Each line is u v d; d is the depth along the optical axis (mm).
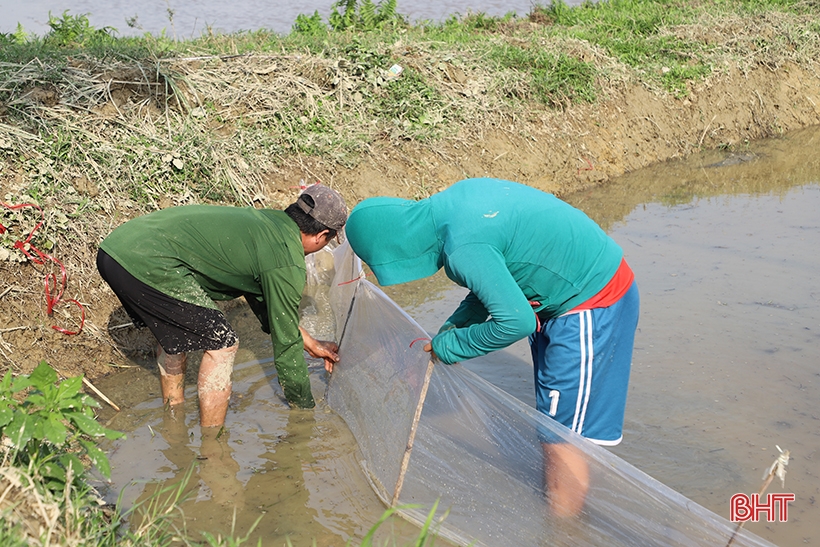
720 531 2623
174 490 3305
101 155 5074
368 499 3297
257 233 3336
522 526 2881
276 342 3549
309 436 3770
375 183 6172
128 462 3490
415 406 2994
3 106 5027
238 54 6570
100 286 4523
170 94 5828
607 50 8812
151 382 4215
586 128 7727
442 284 5570
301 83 6449
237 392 4141
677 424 3801
